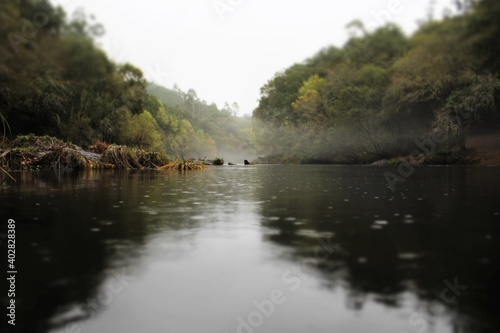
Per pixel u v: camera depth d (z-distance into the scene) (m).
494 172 13.59
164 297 1.60
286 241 2.61
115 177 11.37
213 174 14.54
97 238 2.71
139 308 1.50
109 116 31.89
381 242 2.55
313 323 1.36
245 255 2.24
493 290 1.63
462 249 2.34
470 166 20.89
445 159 23.95
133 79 28.91
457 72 21.16
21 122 24.19
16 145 16.69
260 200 5.23
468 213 3.85
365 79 27.66
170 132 67.94
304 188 7.36
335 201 5.06
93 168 18.45
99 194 6.02
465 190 6.53
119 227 3.15
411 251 2.30
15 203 4.81
